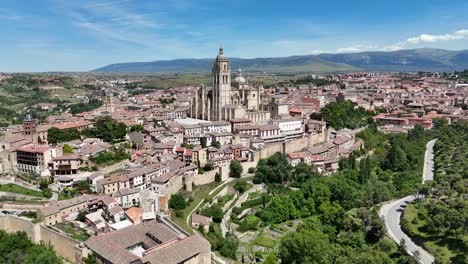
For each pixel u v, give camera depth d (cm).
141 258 15638
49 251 17712
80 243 17325
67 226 19500
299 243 18875
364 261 18312
